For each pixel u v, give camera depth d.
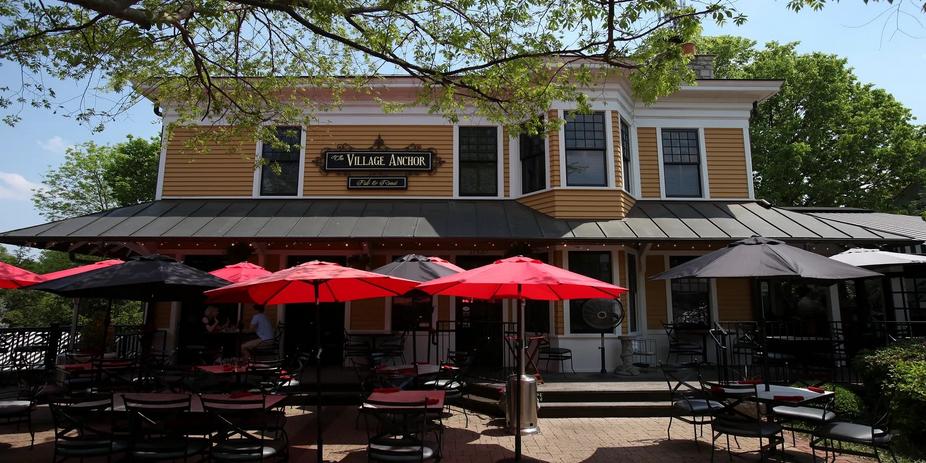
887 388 6.70
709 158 12.55
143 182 25.31
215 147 12.21
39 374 8.30
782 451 5.79
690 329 11.62
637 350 11.12
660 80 7.42
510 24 7.64
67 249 11.12
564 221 10.83
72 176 29.12
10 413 6.06
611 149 11.29
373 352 10.24
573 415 7.97
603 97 11.50
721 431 5.61
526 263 5.95
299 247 11.43
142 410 4.96
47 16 7.33
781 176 19.19
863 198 19.53
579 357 10.35
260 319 9.84
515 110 8.53
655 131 12.61
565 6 7.21
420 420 5.19
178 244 11.01
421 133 12.31
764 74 20.33
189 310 11.72
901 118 19.89
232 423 4.93
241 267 9.03
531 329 11.09
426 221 10.68
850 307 11.59
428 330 10.94
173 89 9.90
